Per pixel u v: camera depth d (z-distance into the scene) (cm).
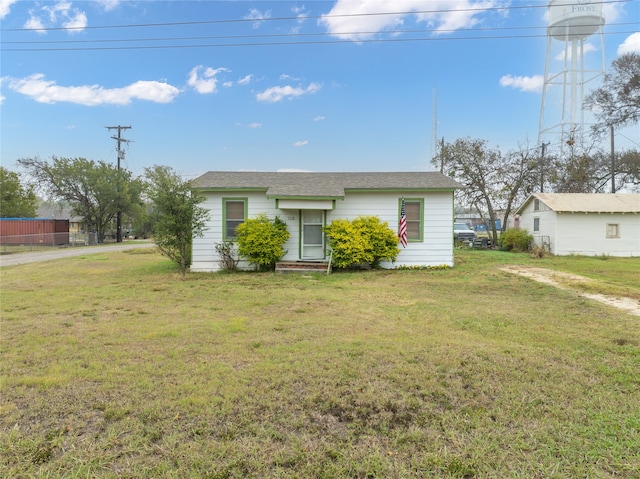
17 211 3716
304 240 1277
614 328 554
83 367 394
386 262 1289
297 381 357
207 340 488
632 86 2653
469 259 1611
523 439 264
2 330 538
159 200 1070
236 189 1234
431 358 420
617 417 292
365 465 235
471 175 2484
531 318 614
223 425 280
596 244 1877
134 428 275
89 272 1234
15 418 288
